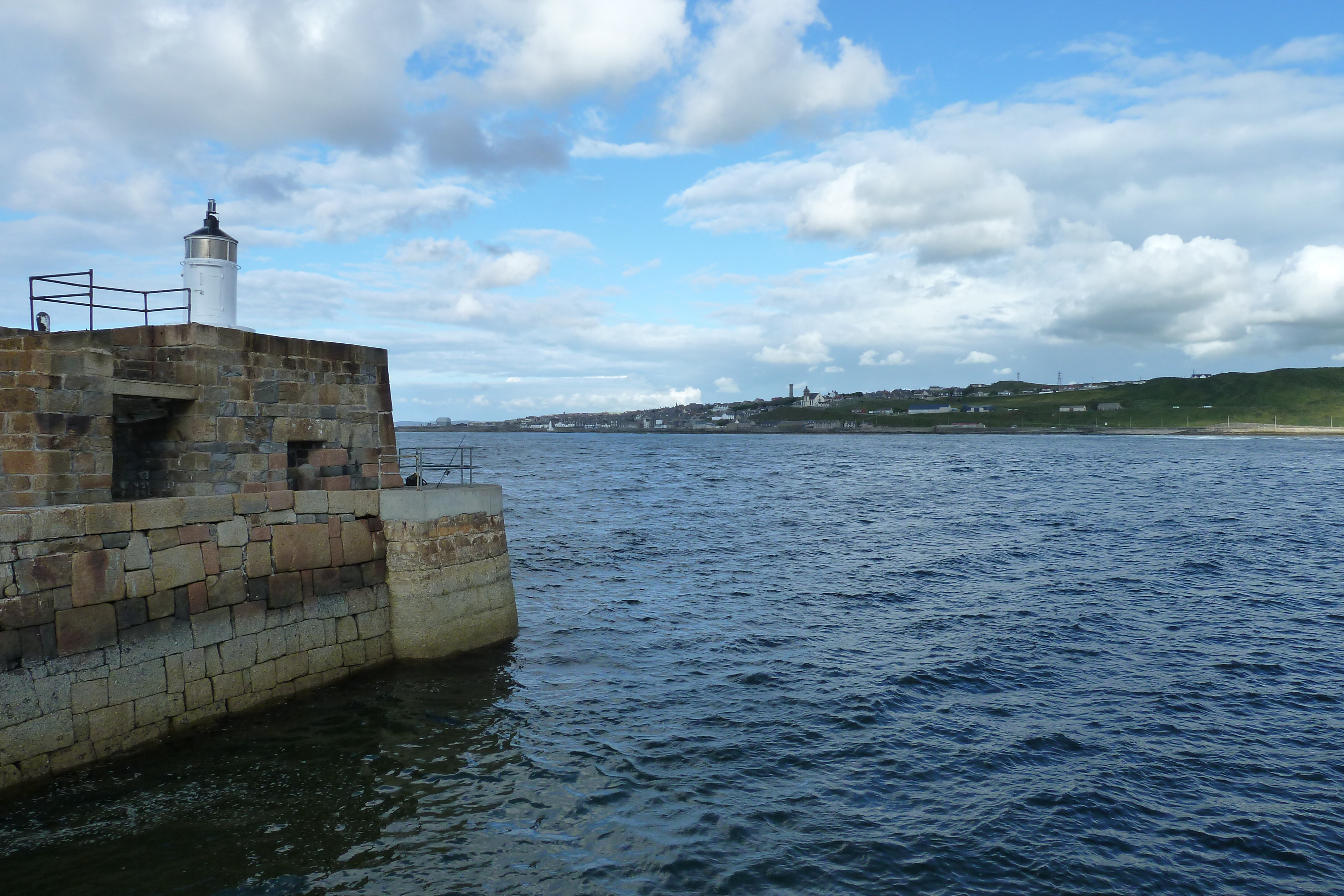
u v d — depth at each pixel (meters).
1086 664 16.50
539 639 17.84
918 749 12.31
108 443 11.92
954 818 10.19
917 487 65.69
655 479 73.75
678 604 21.69
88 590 10.38
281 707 13.10
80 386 11.60
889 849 9.44
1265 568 27.27
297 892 8.17
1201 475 81.69
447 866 8.81
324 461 15.21
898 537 35.62
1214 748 12.35
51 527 10.02
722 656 16.92
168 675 11.40
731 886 8.63
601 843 9.42
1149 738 12.73
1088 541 34.00
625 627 19.11
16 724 9.55
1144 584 24.55
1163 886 8.77
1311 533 35.94
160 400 13.32
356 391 15.96
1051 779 11.30
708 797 10.64
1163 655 17.11
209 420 13.38
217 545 12.24
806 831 9.81
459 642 16.22
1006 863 9.18
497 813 10.06
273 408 14.34
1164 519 41.50
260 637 12.86
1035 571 26.95
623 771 11.35
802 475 82.75
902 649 17.52
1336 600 22.27
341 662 14.34
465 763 11.45
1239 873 9.02
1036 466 101.06
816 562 28.73
